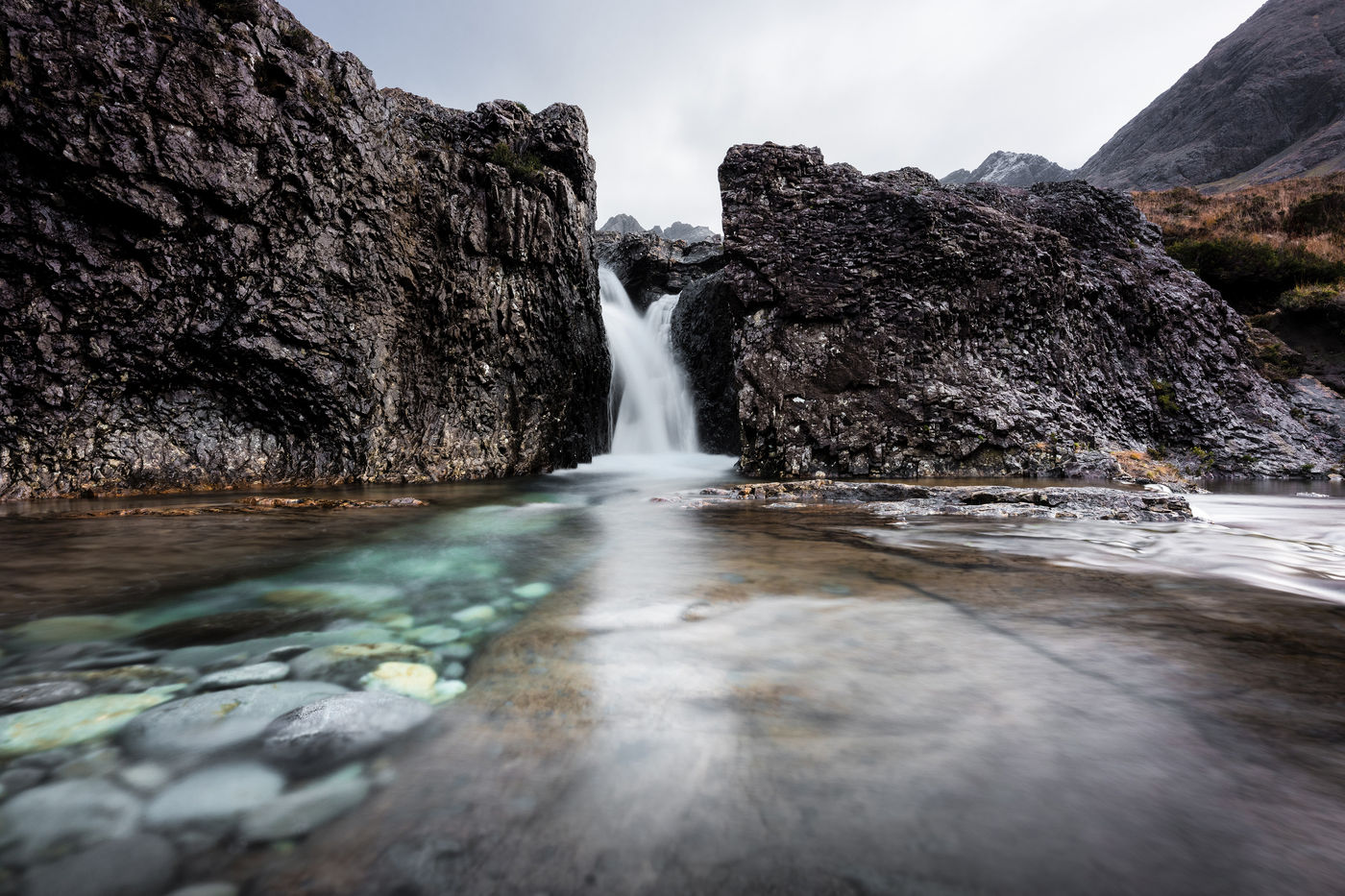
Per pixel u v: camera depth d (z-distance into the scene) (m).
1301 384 12.46
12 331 6.30
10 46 6.05
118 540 4.17
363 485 8.18
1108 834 1.08
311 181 7.72
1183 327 11.50
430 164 9.09
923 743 1.39
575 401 11.93
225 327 7.30
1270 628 2.21
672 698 1.64
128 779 1.24
